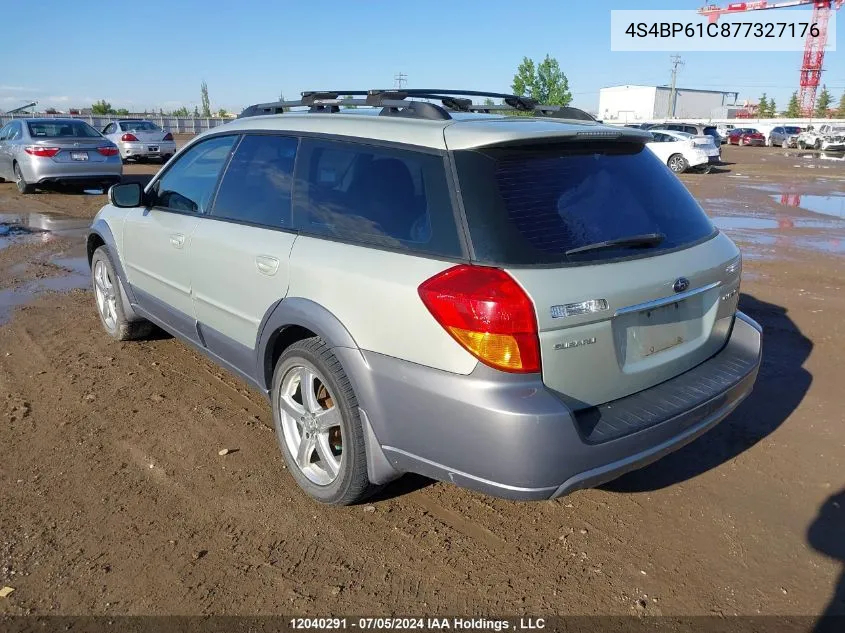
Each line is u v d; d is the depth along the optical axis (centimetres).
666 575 291
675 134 2455
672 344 306
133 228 469
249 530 314
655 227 303
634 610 271
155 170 2022
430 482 357
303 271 313
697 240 321
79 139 1416
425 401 266
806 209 1425
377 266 284
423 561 296
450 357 259
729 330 349
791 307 666
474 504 339
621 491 353
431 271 265
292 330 338
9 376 474
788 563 299
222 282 373
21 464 363
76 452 376
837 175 2348
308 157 338
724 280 328
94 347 532
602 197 293
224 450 381
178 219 420
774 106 10206
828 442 403
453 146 277
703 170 2494
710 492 352
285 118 368
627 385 286
